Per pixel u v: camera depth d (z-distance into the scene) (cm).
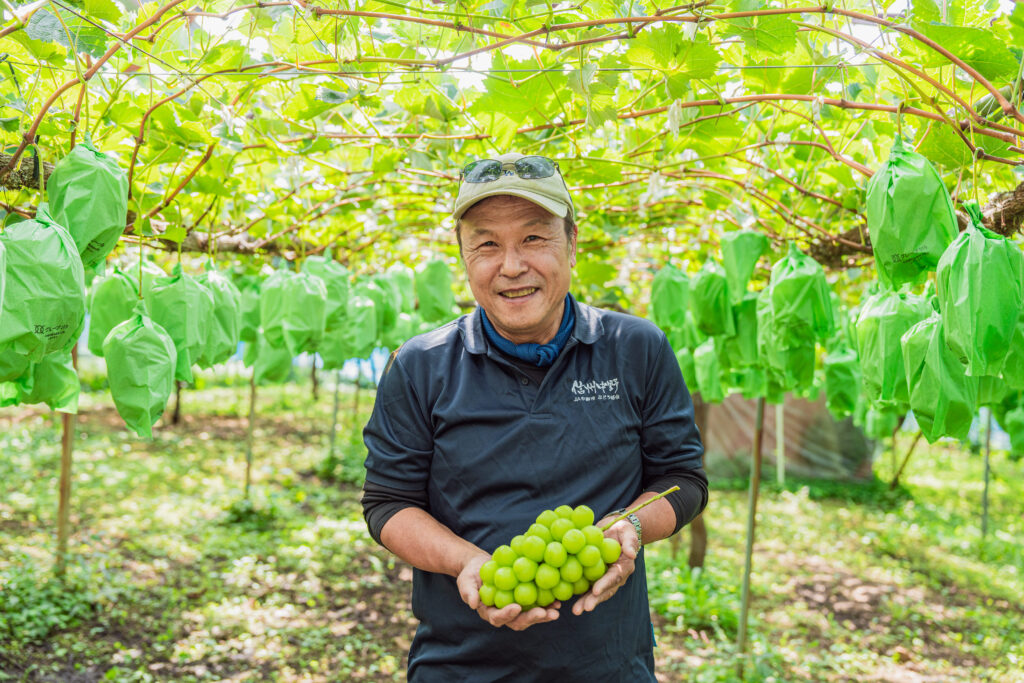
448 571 166
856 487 1202
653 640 194
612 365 186
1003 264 155
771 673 473
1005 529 962
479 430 179
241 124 254
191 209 338
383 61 207
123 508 798
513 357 184
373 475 188
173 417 1401
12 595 511
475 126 270
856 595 691
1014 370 190
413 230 464
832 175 291
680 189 349
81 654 471
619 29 196
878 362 231
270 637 529
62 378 209
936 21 180
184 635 518
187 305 257
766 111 280
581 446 178
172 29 212
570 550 146
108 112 225
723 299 345
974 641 587
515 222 172
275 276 347
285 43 227
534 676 173
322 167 336
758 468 477
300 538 748
